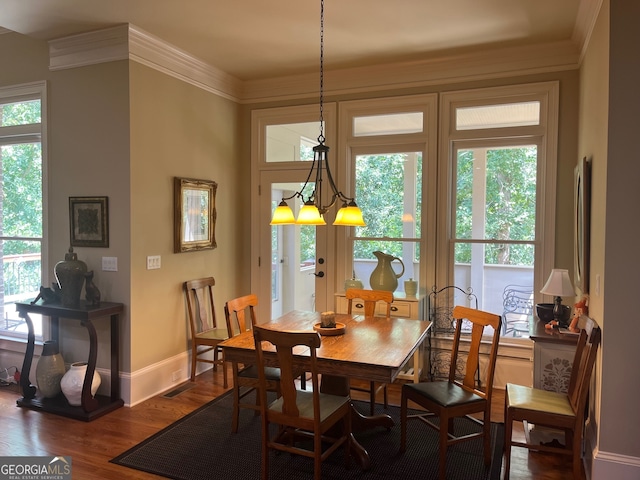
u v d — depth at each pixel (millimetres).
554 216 3959
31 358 3752
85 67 3807
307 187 4832
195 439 3156
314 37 3756
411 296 4164
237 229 5062
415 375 4016
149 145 3850
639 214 2383
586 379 2439
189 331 4375
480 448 3049
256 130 5008
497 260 4242
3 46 4191
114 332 3678
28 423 3393
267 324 3369
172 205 4121
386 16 3361
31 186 4266
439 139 4305
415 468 2799
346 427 2783
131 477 2699
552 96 3928
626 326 2414
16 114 4289
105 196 3758
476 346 2900
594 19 2957
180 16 3391
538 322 3445
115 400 3676
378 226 4633
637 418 2404
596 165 2801
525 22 3457
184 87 4227
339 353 2672
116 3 3182
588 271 3041
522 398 2697
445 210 4312
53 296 3717
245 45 3930
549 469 2805
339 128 4652
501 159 4211
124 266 3711
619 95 2406
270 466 2822
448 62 4215
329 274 4766
